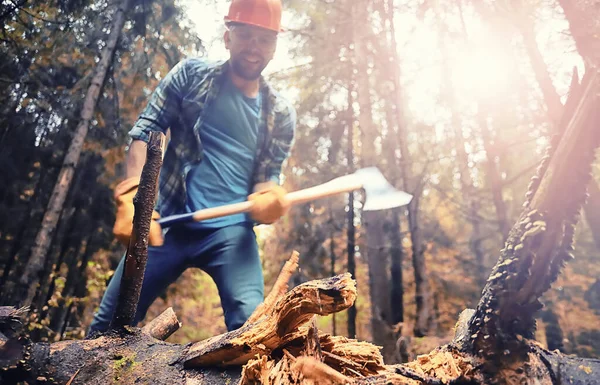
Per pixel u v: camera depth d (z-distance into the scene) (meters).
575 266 7.90
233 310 2.24
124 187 2.05
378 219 6.77
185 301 13.66
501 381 1.01
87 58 6.31
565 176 1.00
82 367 1.37
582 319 7.94
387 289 6.37
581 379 1.00
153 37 6.95
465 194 8.80
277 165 2.84
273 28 2.60
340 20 7.71
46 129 6.91
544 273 1.02
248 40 2.58
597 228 4.97
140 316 2.34
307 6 7.86
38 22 5.45
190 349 1.38
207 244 2.37
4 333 1.41
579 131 0.98
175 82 2.62
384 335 5.98
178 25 6.89
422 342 5.05
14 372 1.33
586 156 0.99
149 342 1.48
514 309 1.05
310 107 8.80
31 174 7.44
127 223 1.95
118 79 7.07
